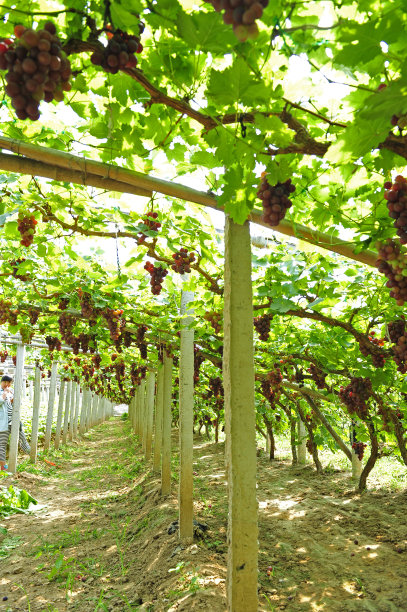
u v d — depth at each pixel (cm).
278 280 380
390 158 197
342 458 1047
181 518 477
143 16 152
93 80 212
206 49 153
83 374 1386
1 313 623
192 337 501
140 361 980
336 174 256
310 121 221
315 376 572
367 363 466
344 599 361
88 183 249
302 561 445
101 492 878
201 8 166
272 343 561
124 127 231
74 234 416
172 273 539
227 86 161
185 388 493
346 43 149
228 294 216
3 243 479
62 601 412
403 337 341
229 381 210
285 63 186
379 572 409
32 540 587
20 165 237
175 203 346
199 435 1636
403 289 240
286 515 601
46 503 789
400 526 527
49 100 141
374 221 262
